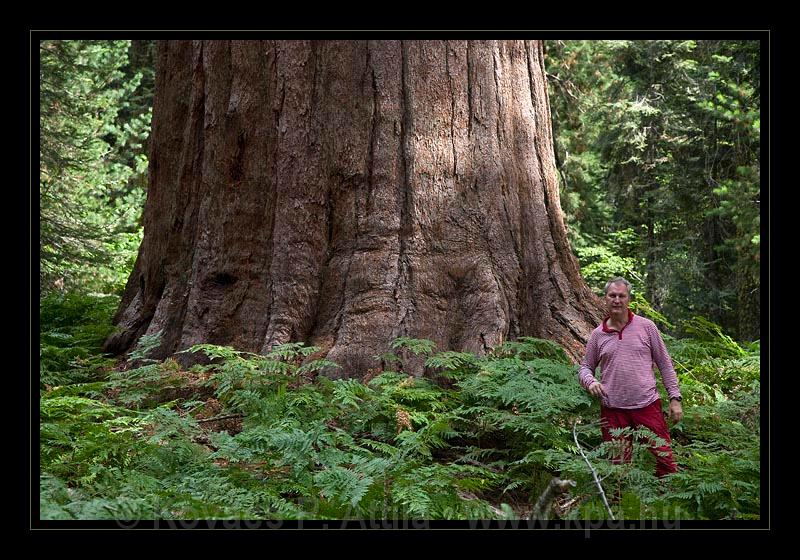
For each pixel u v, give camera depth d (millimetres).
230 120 8375
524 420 6145
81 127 19719
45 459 5398
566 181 21516
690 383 8055
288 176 8164
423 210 8047
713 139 20344
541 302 8156
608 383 6363
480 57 8469
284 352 6852
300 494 5184
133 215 21375
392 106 8211
